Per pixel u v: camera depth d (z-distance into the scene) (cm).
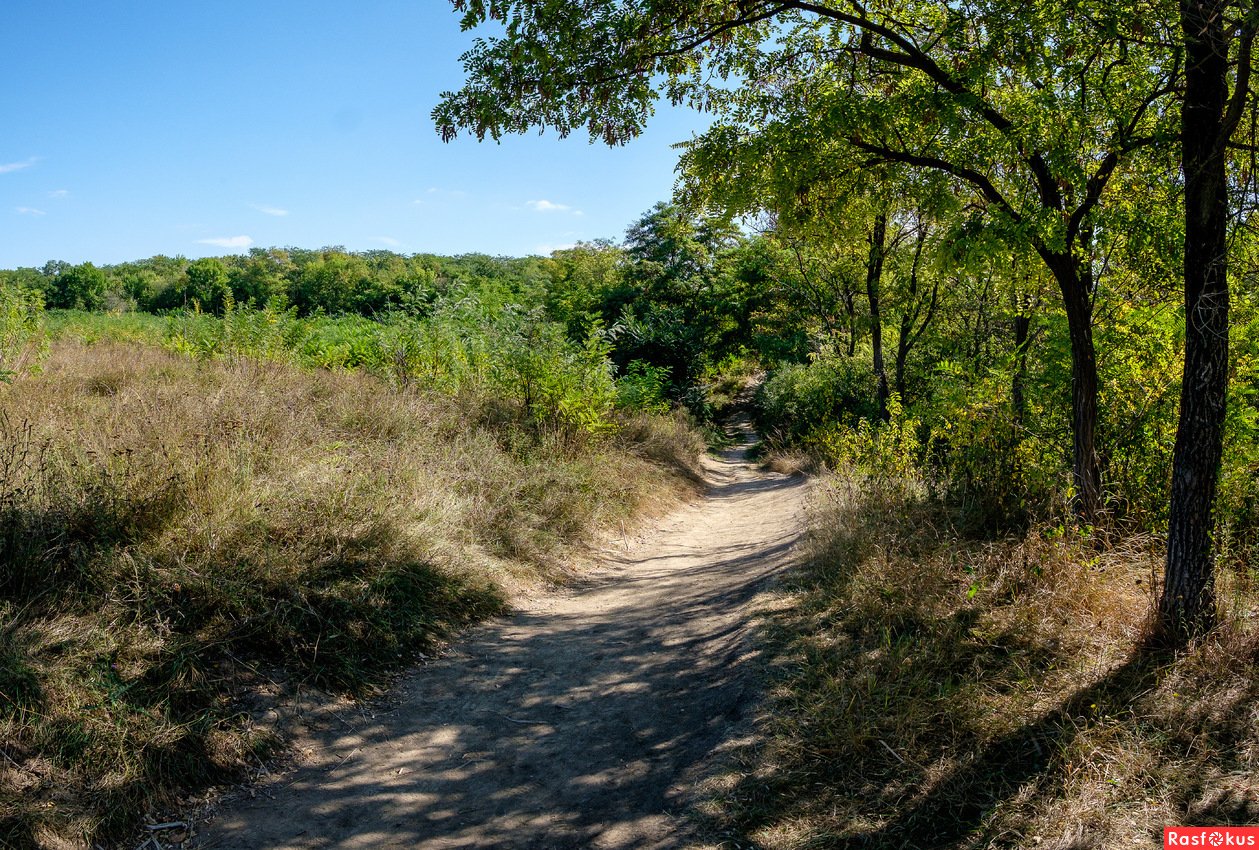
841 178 727
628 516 1093
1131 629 418
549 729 457
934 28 710
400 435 904
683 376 2998
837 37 753
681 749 421
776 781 365
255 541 532
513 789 390
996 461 677
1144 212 624
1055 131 593
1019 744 347
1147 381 638
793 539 866
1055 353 734
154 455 572
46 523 463
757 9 691
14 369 814
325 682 466
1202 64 412
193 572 473
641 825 352
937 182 653
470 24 575
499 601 665
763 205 741
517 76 591
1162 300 700
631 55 609
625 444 1443
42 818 303
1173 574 400
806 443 2197
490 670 539
